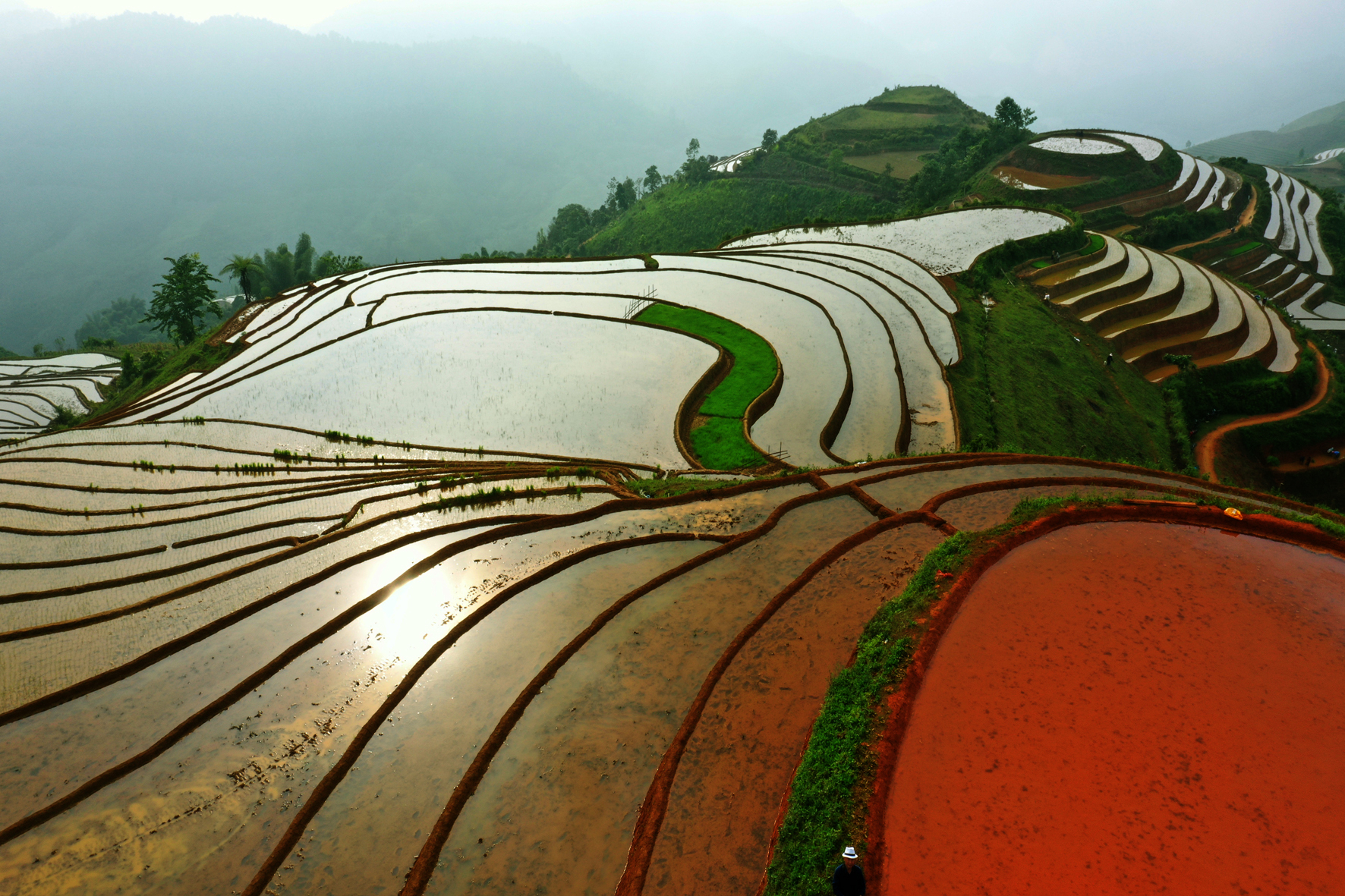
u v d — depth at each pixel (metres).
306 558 19.39
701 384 34.59
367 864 10.73
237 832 11.45
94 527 22.78
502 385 35.22
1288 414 46.91
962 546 13.77
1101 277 58.06
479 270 56.88
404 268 59.66
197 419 33.03
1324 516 16.88
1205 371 48.84
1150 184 82.44
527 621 15.89
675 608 15.48
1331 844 8.02
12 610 18.08
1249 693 10.11
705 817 10.29
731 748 11.40
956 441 30.70
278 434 31.41
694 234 107.62
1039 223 66.12
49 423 51.44
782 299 46.69
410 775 12.23
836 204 98.81
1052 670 10.70
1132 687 10.29
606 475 24.19
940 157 97.00
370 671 14.92
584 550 18.31
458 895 10.01
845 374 35.88
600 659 14.16
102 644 16.27
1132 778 8.95
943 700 10.33
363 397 34.69
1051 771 9.12
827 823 8.98
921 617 12.01
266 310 52.16
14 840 11.55
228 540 21.25
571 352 38.81
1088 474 19.91
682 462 27.62
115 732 13.71
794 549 17.23
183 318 63.69
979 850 8.25
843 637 13.54
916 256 59.47
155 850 11.23
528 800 11.31
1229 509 14.42
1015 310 49.97
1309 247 78.31
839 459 27.73
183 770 12.73
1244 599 12.03
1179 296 56.12
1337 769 8.91
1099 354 48.28
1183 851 8.04
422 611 16.75
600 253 117.19
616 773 11.62
